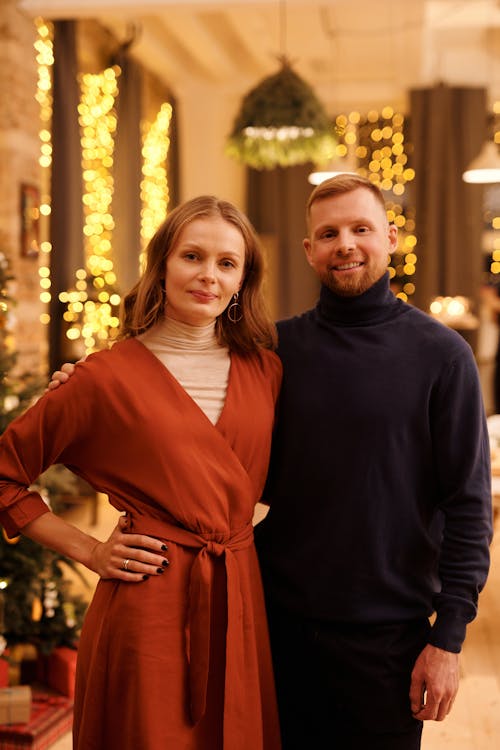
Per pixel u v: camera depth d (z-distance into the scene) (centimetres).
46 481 342
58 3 551
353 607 176
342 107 1025
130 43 737
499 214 999
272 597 184
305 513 180
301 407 181
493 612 421
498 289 873
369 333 182
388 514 176
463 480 175
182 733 158
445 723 308
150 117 879
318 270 186
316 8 734
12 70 530
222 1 570
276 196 1022
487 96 973
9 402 334
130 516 164
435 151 975
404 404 176
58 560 343
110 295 615
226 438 167
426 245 986
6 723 287
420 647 179
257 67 951
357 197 181
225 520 165
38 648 332
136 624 157
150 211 866
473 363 179
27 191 547
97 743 160
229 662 161
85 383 162
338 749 179
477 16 875
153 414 162
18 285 538
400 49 871
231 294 171
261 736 166
